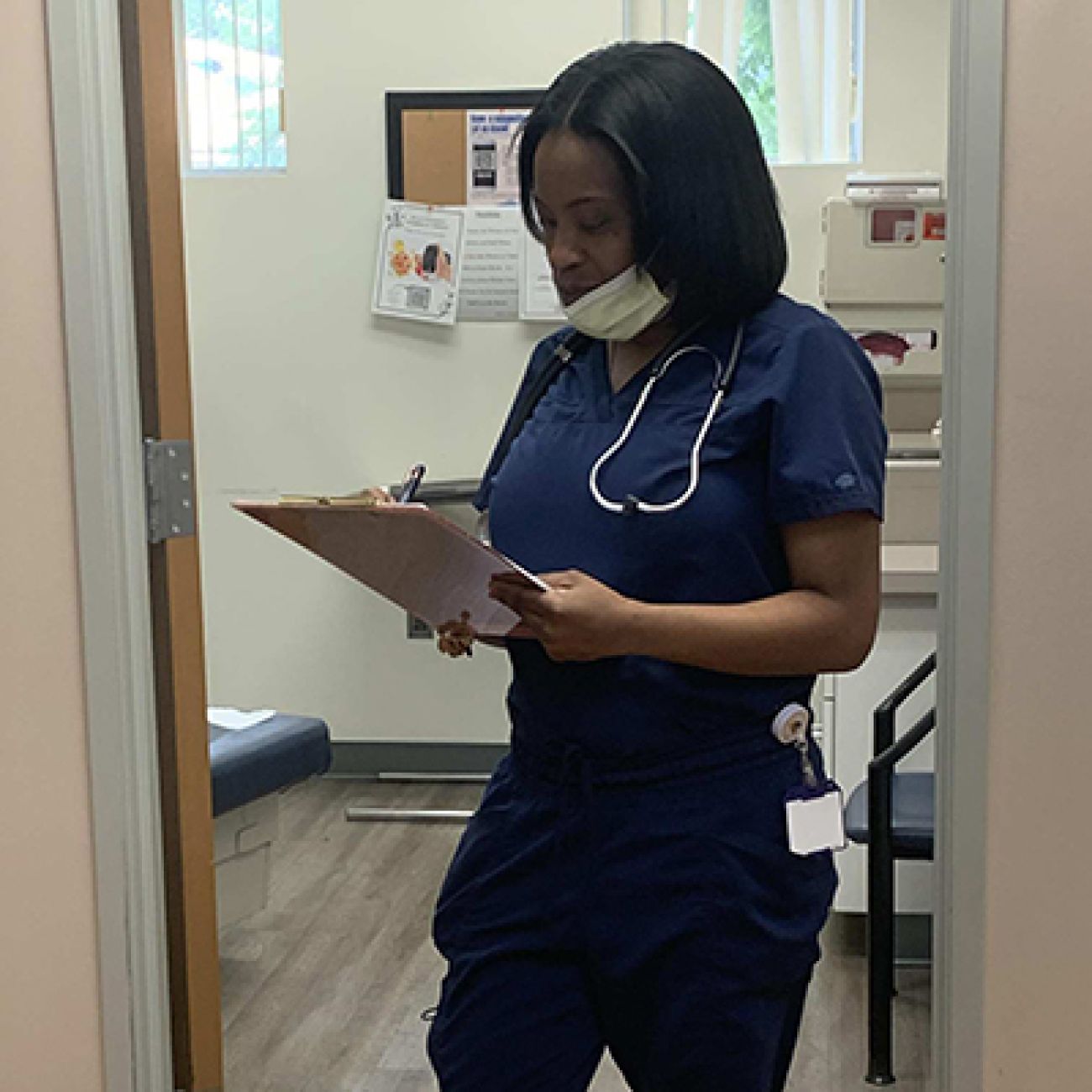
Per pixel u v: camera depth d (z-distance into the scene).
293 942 3.02
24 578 1.63
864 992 2.76
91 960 1.71
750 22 3.74
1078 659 1.38
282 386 4.04
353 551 1.19
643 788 1.27
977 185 1.36
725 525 1.24
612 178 1.21
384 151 3.92
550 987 1.32
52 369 1.62
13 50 1.57
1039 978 1.42
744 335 1.28
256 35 3.93
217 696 4.15
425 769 4.11
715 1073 1.28
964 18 1.37
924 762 2.82
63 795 1.68
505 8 3.82
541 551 1.31
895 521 3.04
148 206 1.74
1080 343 1.36
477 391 3.98
